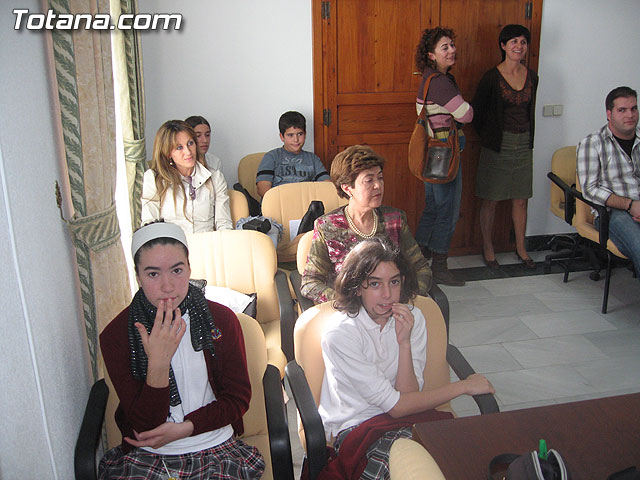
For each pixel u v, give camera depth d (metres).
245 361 1.70
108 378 1.73
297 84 4.31
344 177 2.37
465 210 4.77
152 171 3.22
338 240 2.48
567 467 1.07
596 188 3.58
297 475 2.33
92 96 1.89
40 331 1.53
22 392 1.42
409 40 4.33
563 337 3.45
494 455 1.27
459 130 4.01
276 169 4.13
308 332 1.85
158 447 1.54
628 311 3.76
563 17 4.47
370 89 4.40
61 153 1.87
